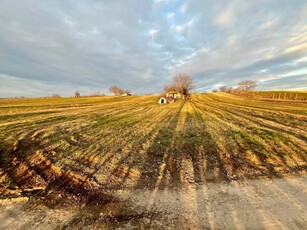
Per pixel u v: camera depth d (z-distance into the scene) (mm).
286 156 6613
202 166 5977
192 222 3564
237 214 3760
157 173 5574
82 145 7957
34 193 4625
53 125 12203
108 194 4562
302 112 19922
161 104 34562
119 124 12867
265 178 5172
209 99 50000
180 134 9797
